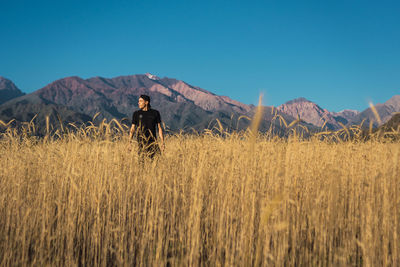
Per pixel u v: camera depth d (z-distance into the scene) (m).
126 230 3.34
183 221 3.24
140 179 3.87
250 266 2.47
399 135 2.90
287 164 3.31
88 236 3.20
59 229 3.03
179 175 3.88
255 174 3.04
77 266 2.87
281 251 2.74
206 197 3.60
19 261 2.85
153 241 3.04
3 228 3.23
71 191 3.28
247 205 2.61
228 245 2.82
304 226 3.21
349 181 3.84
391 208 3.24
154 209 3.44
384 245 2.87
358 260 2.99
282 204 2.84
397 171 3.39
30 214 3.17
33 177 3.67
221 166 3.60
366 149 4.07
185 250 3.12
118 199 3.60
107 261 3.16
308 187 3.54
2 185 3.54
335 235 3.15
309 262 2.93
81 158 3.71
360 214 3.39
